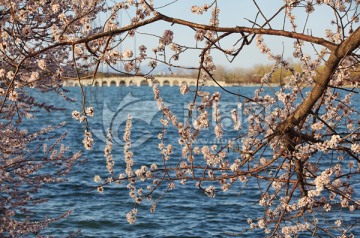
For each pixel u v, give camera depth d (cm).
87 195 2073
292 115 475
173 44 474
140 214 1830
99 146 3662
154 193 2059
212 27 429
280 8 456
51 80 749
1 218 852
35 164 909
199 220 1741
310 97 458
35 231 908
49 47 427
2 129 855
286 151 496
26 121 5488
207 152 548
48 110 852
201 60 462
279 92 551
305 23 443
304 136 484
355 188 1244
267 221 576
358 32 417
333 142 474
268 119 560
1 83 734
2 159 872
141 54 483
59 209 1866
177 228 1681
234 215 1767
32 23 711
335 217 1307
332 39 571
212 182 2131
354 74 565
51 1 700
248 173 498
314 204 566
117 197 2047
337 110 589
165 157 540
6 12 623
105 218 1784
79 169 2594
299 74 556
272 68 557
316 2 505
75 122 5594
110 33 420
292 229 571
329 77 441
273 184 629
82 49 553
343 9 541
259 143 503
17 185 891
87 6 674
